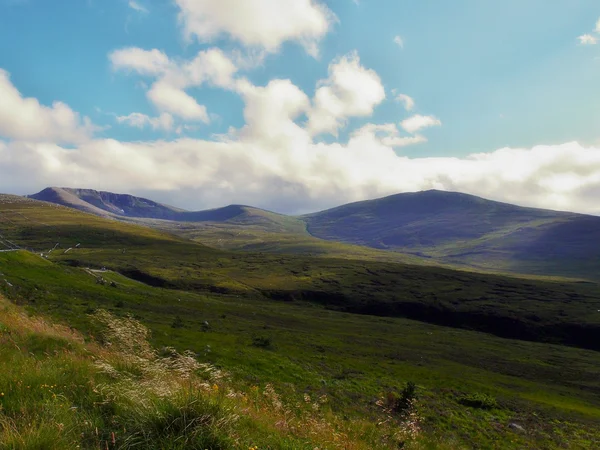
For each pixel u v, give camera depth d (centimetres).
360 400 2833
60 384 840
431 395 3684
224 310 8362
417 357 6538
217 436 659
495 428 3008
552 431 3297
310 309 12375
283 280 15950
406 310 13275
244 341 4234
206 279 14900
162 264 17050
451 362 6700
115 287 7412
